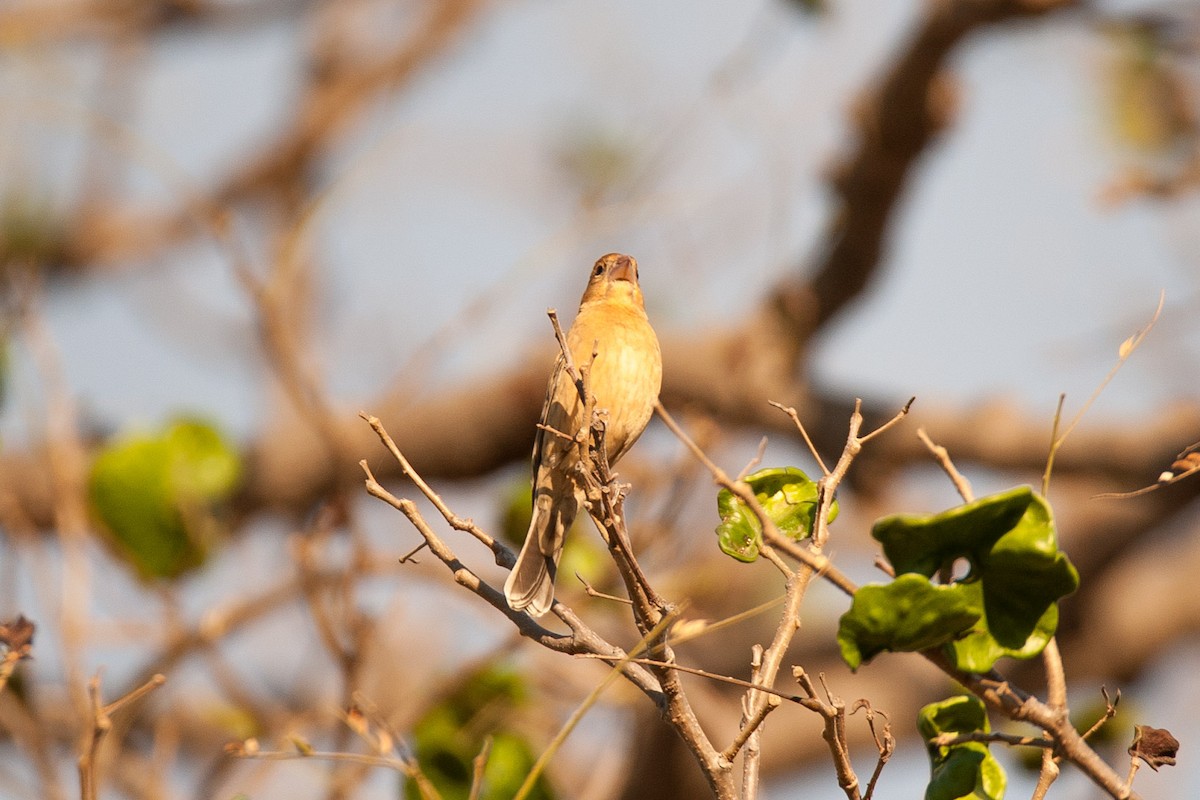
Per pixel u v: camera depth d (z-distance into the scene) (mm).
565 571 10789
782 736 16125
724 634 15805
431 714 10023
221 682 9836
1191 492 14945
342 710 8344
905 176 13867
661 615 6125
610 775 10672
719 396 14961
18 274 10336
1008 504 5242
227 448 10781
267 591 9953
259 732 10117
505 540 11273
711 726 12445
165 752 9578
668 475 10711
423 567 9914
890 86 13469
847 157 14031
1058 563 5270
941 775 5938
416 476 6422
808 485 6289
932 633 5301
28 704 8852
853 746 16047
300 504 15102
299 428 14828
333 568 9664
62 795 8555
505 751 9875
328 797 9039
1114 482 14180
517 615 6375
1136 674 16375
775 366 14828
